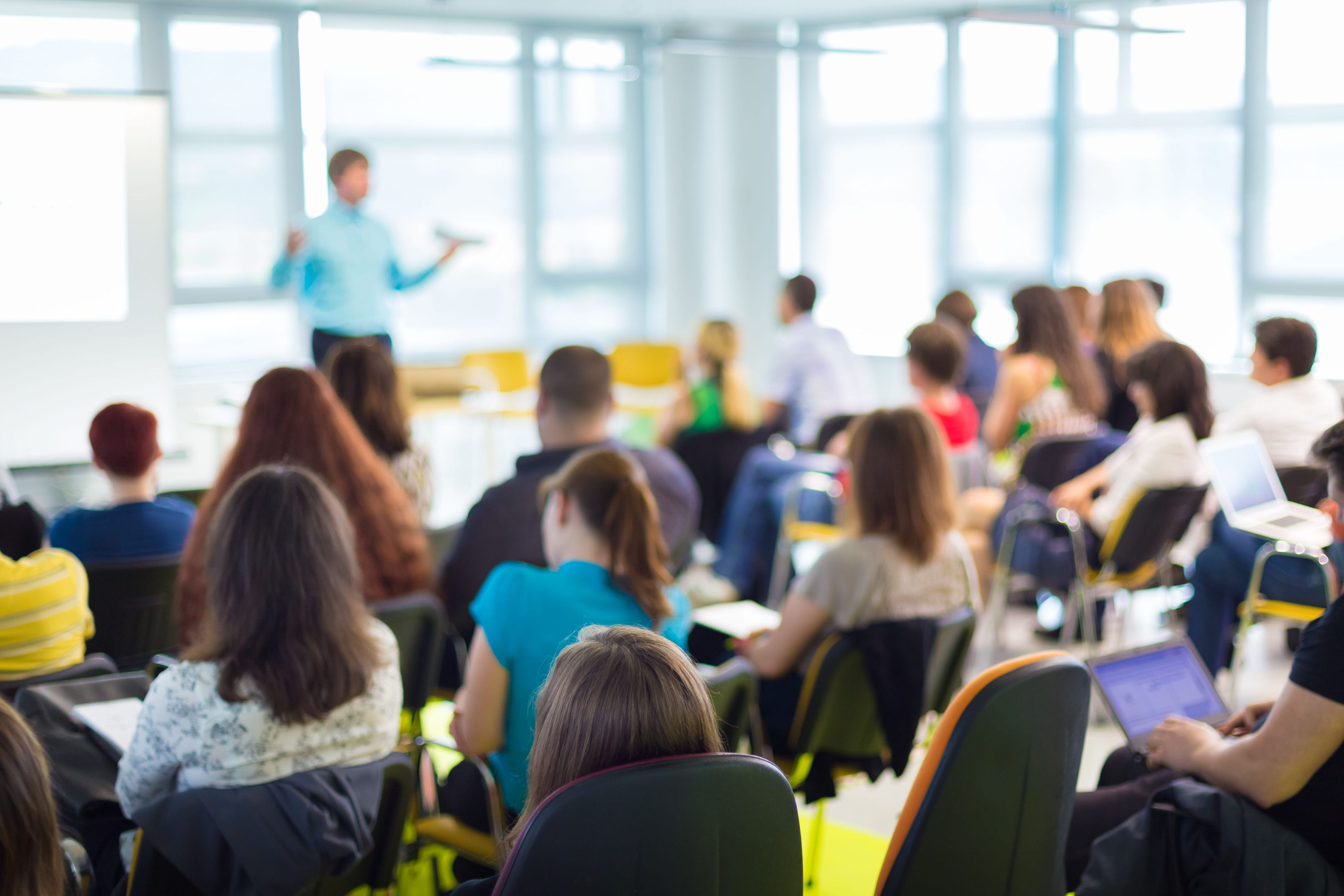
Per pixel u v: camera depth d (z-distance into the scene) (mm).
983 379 5688
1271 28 7066
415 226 8344
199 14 7254
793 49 6711
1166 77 7523
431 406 6672
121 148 5617
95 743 2117
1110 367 5074
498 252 8719
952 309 5711
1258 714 2180
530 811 1291
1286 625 4367
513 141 8695
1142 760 2193
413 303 8406
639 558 2156
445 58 6566
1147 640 4848
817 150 9367
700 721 1308
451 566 3076
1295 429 4141
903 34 8711
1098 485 4227
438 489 7656
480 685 2154
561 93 8867
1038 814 1849
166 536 2953
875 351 8984
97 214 5602
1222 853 1832
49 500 5684
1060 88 7984
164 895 1751
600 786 1233
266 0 7414
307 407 2756
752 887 1339
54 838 1299
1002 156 8344
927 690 2580
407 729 2645
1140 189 7727
